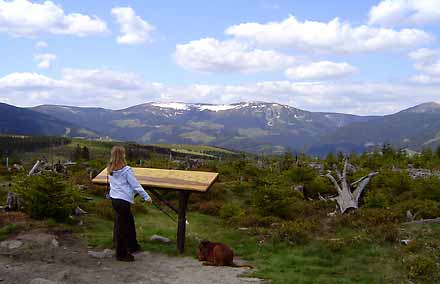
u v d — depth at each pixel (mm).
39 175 14117
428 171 41312
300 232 12555
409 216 16641
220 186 28453
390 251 10969
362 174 30828
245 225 17016
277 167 45406
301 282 8438
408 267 9477
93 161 39312
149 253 10336
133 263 9297
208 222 18375
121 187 9234
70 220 13695
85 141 179875
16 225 11883
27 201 13844
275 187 20750
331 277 9242
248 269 9406
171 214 19453
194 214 20516
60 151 146000
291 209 21203
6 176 29391
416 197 23516
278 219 17812
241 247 12250
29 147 143125
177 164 47000
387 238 11898
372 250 11133
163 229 14578
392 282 8836
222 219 19750
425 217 16859
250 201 23922
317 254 11195
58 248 10148
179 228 10531
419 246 10867
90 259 9344
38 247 10070
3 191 18641
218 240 13070
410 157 56781
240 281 8289
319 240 12250
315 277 9109
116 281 7832
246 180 35062
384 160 48500
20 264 8562
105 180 10227
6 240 10656
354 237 12102
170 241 11617
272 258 10898
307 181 30562
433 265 9406
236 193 27156
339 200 22484
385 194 24219
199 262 9789
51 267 8461
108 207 16547
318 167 46875
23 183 14977
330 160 47531
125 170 9219
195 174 10836
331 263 10453
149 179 10594
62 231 11969
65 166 38562
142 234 12719
